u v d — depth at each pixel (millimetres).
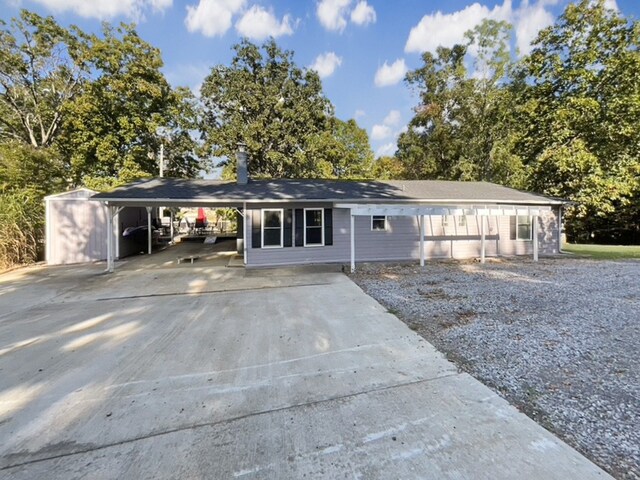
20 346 4402
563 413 2781
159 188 11312
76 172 19516
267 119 24359
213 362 3881
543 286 7723
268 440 2471
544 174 16984
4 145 17734
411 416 2750
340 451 2336
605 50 15688
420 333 4777
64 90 19984
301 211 11555
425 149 24906
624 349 4109
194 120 23828
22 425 2693
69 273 9891
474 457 2254
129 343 4492
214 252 14922
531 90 17781
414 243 12766
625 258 12688
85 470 2178
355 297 6938
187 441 2473
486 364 3746
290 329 5027
